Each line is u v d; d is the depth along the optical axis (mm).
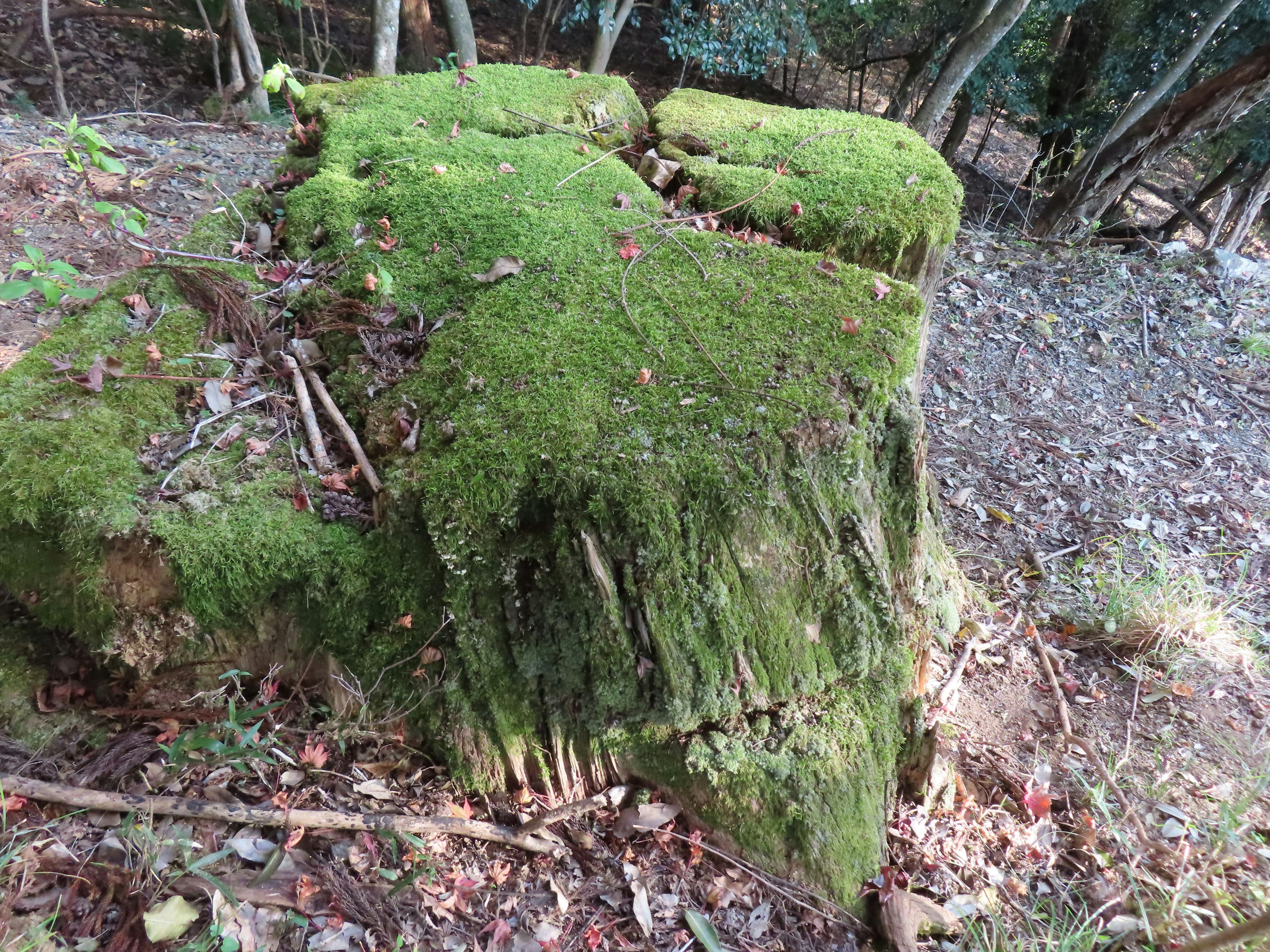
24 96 5676
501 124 3062
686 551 1693
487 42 9531
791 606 1873
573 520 1643
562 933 1705
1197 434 4004
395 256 2316
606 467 1626
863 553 1896
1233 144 8016
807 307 2047
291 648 1842
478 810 1872
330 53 7367
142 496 1678
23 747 1739
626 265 2213
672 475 1644
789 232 2461
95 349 1974
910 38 9109
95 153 2201
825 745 1920
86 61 6469
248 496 1750
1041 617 2939
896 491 2027
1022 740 2436
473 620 1759
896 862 2010
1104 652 2828
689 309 2037
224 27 6180
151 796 1685
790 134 2984
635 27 8164
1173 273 5188
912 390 2029
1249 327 4754
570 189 2611
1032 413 4062
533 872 1797
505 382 1827
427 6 7609
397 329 2109
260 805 1734
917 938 1829
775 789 1881
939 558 2711
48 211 3688
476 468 1640
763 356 1888
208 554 1625
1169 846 2102
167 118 5637
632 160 2971
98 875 1580
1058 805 2219
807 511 1807
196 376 1993
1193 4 7215
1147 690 2662
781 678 1874
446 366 1924
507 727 1848
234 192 4348
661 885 1834
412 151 2812
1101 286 5059
